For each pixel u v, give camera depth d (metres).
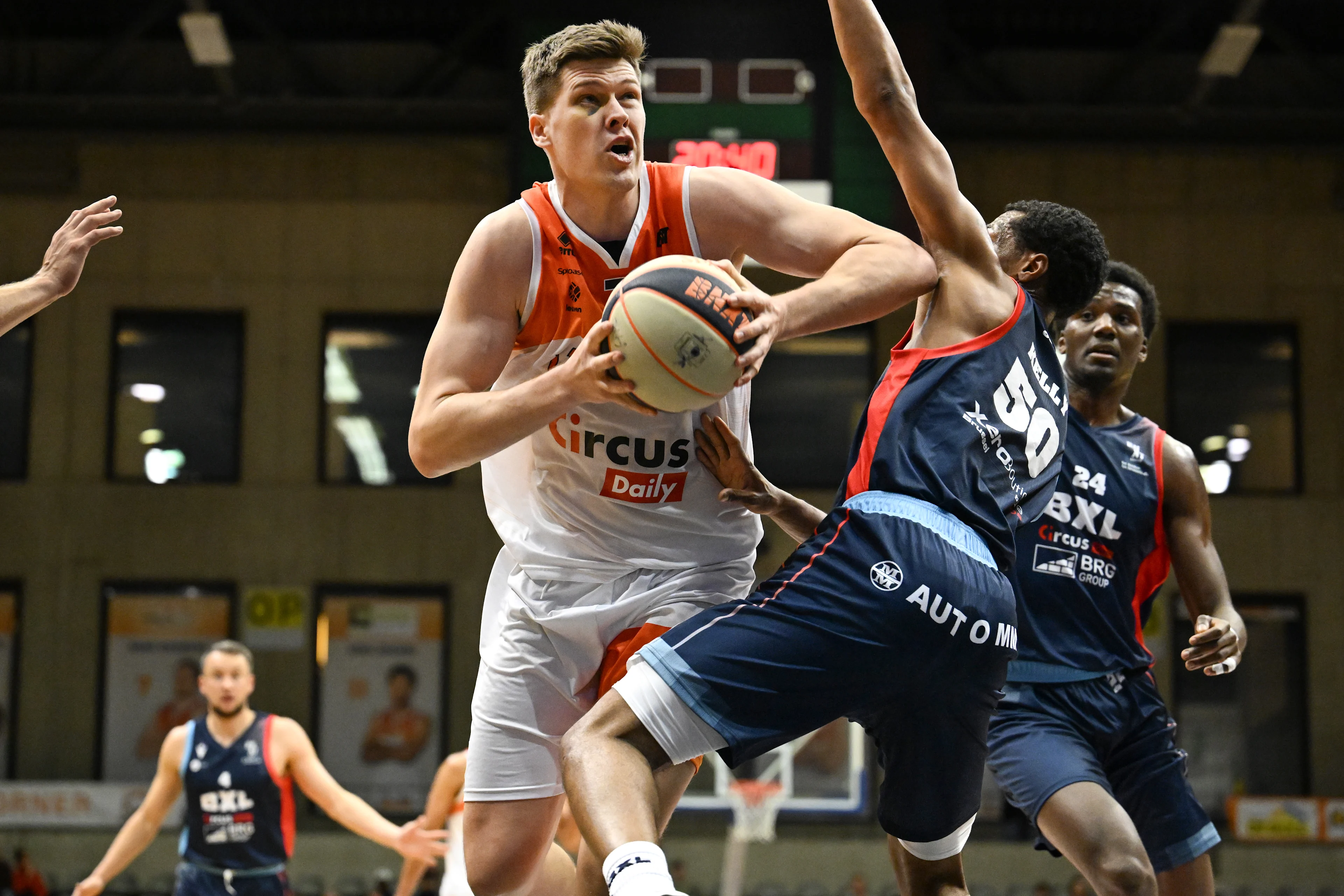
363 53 15.51
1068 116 14.98
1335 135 15.42
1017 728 3.58
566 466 2.84
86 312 15.48
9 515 15.14
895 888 13.58
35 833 13.71
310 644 14.98
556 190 2.73
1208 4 14.97
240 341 15.59
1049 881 13.72
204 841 5.91
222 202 15.66
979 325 2.60
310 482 15.32
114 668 14.95
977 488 2.49
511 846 2.94
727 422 2.91
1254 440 15.58
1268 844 13.86
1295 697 15.04
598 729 2.30
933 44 11.16
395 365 15.61
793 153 11.30
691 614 2.83
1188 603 3.77
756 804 13.34
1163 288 15.65
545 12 11.65
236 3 14.62
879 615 2.32
